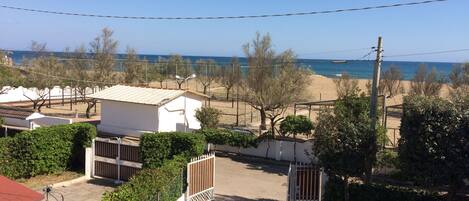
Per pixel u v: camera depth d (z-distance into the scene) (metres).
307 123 27.69
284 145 27.86
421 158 16.88
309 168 18.92
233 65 60.69
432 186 17.86
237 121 42.06
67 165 24.88
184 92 35.88
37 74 47.56
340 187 18.12
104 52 48.28
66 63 52.38
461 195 18.55
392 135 35.38
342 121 17.48
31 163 23.16
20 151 22.81
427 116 16.78
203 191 20.00
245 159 28.56
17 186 13.01
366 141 17.19
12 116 32.31
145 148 22.16
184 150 21.48
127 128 35.12
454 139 16.34
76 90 51.41
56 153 24.19
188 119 36.59
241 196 21.28
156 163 21.92
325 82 89.19
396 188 17.72
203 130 29.91
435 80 58.25
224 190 22.16
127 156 23.12
